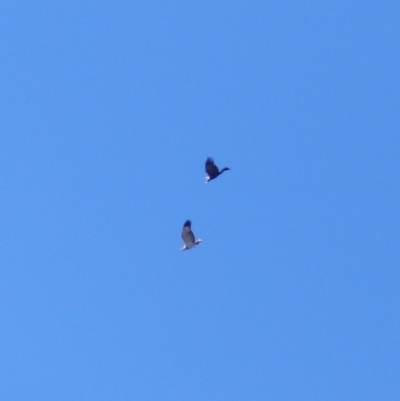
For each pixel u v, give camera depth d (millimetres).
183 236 124938
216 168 124062
